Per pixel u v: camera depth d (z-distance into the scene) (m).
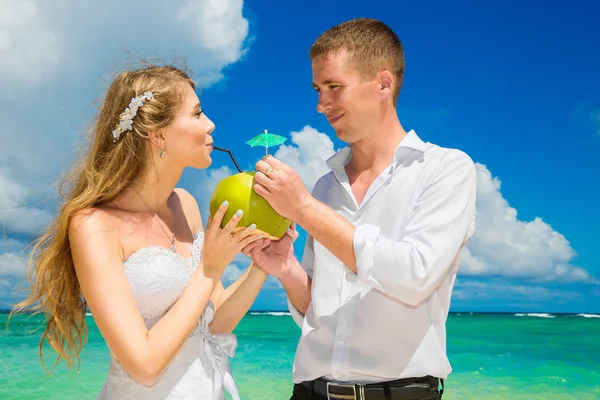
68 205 2.32
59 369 9.02
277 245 2.52
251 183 2.23
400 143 2.45
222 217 2.25
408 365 2.30
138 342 2.11
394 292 2.18
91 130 2.58
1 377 8.38
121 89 2.46
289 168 2.16
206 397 2.34
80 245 2.22
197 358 2.38
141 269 2.29
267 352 12.23
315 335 2.45
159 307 2.35
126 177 2.40
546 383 8.77
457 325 22.31
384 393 2.28
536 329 20.30
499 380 9.02
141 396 2.26
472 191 2.34
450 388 8.35
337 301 2.43
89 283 2.18
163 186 2.51
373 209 2.45
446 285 2.42
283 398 7.38
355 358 2.33
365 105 2.41
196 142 2.40
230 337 2.52
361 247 2.15
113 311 2.14
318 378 2.42
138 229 2.39
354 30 2.41
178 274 2.36
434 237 2.21
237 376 9.00
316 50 2.45
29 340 13.55
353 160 2.62
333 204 2.59
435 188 2.30
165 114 2.37
